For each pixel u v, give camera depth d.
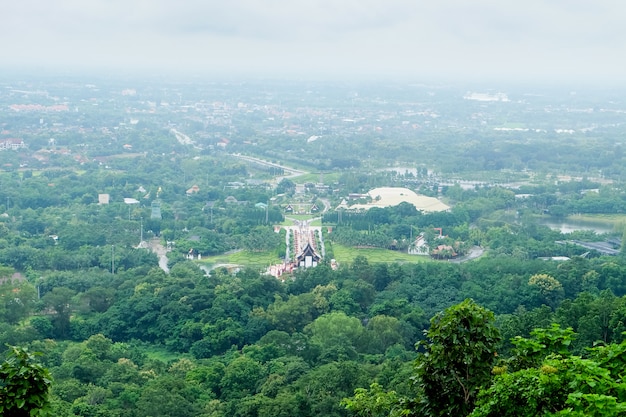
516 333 151.12
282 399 136.88
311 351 180.88
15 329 198.50
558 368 58.03
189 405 145.75
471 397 63.94
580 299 165.88
